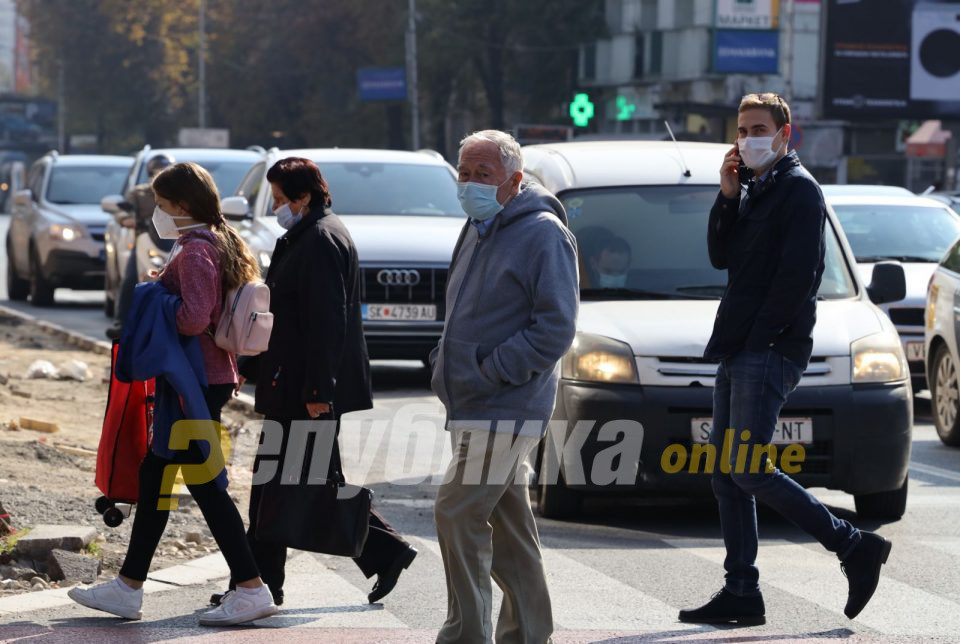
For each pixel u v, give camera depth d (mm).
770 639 19734
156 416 20000
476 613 17594
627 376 27234
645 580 23203
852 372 27484
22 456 30828
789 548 25812
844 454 27125
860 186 53344
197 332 19797
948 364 38438
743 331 20453
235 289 20078
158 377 19938
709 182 32312
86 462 31422
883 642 19609
